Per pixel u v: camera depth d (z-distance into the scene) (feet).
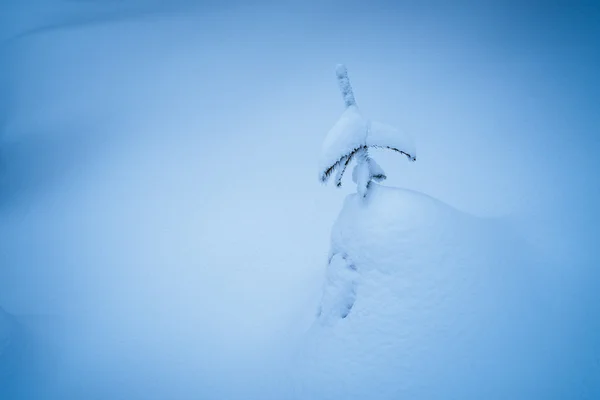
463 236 13.92
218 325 23.15
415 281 13.03
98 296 28.37
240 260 28.78
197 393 18.79
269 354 19.22
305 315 19.22
